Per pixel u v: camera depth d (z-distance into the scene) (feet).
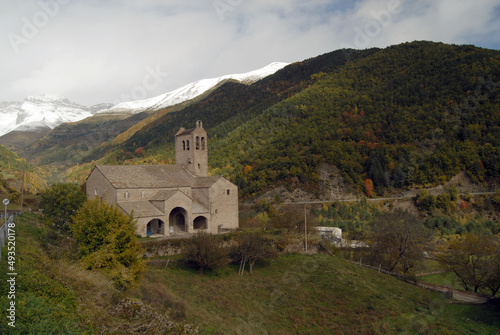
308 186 428.56
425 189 420.77
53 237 143.64
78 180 467.93
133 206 191.01
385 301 155.43
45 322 63.36
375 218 347.15
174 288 137.28
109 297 90.68
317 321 136.46
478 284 190.49
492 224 355.77
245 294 148.77
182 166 243.81
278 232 220.43
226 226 226.58
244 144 540.52
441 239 307.78
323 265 187.01
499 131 463.83
